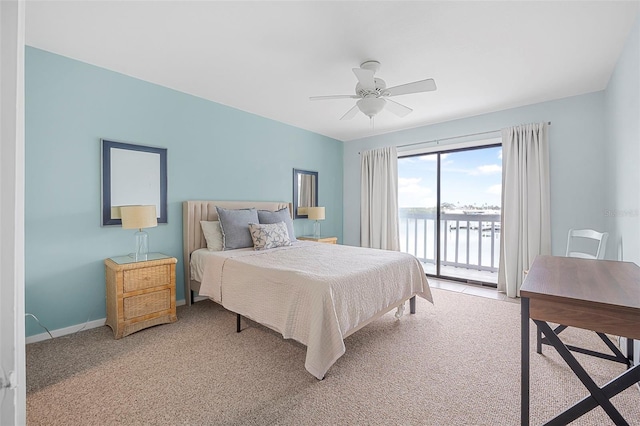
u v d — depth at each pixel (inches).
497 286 151.6
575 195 128.3
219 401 63.8
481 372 75.0
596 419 57.6
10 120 21.2
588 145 125.2
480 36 84.3
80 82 100.5
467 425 56.5
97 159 104.6
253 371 75.7
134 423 57.2
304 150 189.5
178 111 127.2
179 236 128.3
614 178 105.8
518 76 110.2
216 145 141.7
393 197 187.8
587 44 88.1
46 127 94.0
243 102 141.6
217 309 123.1
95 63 102.3
